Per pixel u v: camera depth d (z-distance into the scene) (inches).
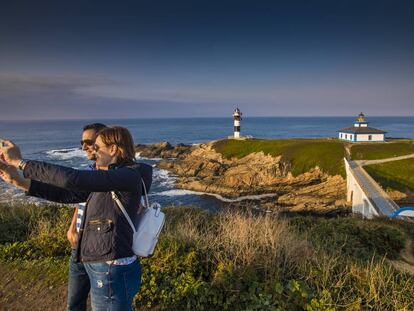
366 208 1180.5
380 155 1827.0
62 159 2650.1
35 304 178.4
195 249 224.5
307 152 1953.7
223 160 2336.4
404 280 209.6
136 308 176.4
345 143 2149.4
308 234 364.2
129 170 98.7
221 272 192.9
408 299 183.3
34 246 244.4
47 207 365.4
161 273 199.3
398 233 406.3
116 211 98.2
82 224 103.7
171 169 2164.1
